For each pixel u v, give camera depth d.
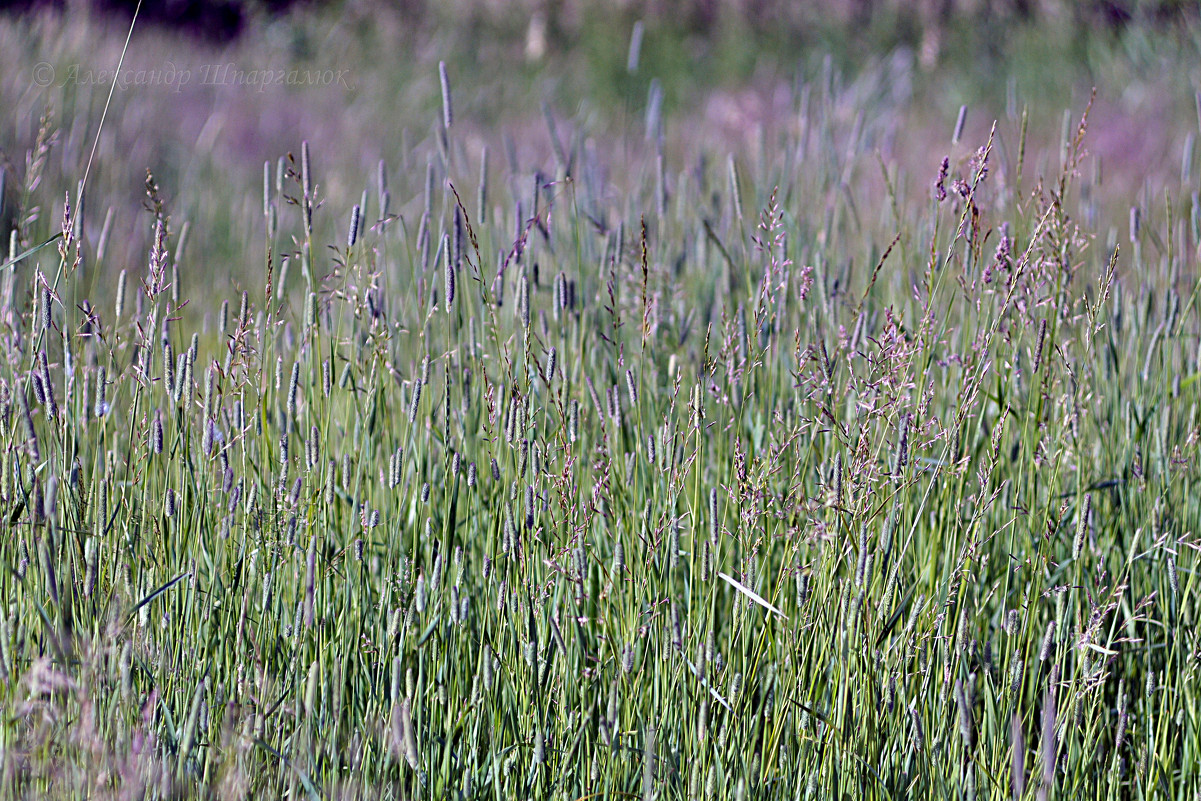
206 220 13.02
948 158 5.06
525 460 5.05
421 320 6.08
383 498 5.64
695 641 5.01
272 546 4.98
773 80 26.95
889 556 5.00
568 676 4.95
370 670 4.97
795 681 4.88
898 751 4.87
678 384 5.22
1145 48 26.48
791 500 5.18
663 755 4.61
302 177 5.29
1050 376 5.80
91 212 11.55
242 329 4.90
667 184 8.70
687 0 29.98
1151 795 5.04
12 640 4.34
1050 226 5.39
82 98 16.00
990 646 5.57
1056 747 5.17
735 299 7.27
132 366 5.08
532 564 5.10
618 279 6.35
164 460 5.37
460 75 27.78
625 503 5.65
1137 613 5.90
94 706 4.16
